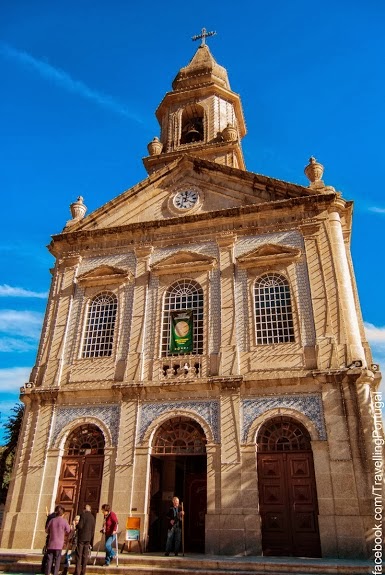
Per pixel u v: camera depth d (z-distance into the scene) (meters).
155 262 19.55
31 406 17.98
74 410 17.48
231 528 14.34
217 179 21.00
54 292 20.28
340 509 13.81
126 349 18.12
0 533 16.08
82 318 19.28
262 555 13.90
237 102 27.98
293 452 15.16
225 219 19.58
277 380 15.79
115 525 13.05
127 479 15.82
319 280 17.36
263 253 18.45
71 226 21.80
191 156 21.62
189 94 27.48
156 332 18.11
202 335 17.75
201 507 18.27
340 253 17.83
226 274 18.41
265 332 17.17
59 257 21.23
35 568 12.76
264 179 19.98
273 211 19.09
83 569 11.38
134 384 16.92
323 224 18.30
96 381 17.77
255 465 15.02
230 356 16.78
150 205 21.48
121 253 20.38
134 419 16.64
